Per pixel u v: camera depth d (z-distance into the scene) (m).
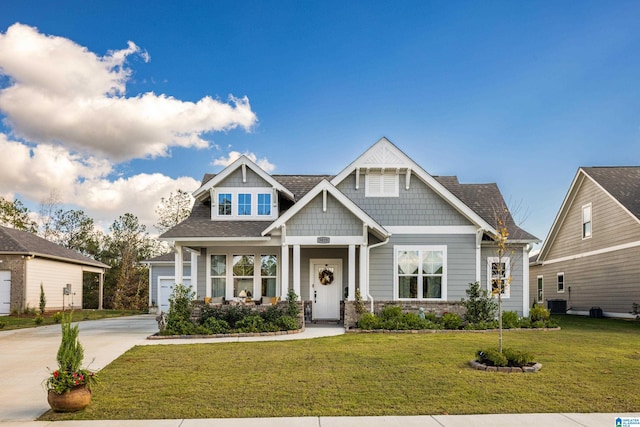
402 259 20.14
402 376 9.73
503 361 10.32
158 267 34.31
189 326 16.38
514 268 20.45
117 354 12.45
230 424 7.04
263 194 20.55
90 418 7.35
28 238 30.91
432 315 18.47
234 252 20.70
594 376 9.74
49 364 11.73
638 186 25.64
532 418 7.31
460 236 20.16
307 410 7.65
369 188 20.44
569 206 30.48
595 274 27.25
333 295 20.83
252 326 16.34
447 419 7.25
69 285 31.27
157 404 7.97
